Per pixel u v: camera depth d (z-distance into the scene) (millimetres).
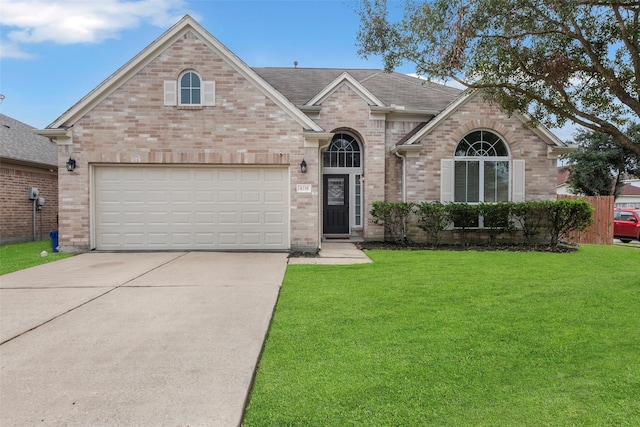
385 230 12742
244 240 10539
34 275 7414
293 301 5641
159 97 10156
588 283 6762
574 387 3213
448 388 3176
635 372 3479
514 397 3051
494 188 12422
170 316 5000
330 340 4172
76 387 3176
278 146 10344
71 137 10062
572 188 28719
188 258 9336
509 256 9750
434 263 8656
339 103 12758
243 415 2779
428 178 12344
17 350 3924
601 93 7809
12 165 13453
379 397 3023
